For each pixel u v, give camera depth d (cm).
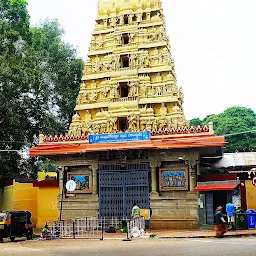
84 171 3631
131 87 3834
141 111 3753
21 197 4278
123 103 3800
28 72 4206
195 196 3284
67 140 3669
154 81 3850
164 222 3312
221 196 3312
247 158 4062
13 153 4434
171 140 3341
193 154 3347
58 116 5234
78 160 3622
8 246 2372
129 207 3428
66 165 3650
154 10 4053
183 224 3266
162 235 2719
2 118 4194
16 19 4928
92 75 4025
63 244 2347
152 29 4006
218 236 2475
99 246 2136
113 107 3816
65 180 3684
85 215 3528
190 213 3269
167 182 3400
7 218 2814
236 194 3012
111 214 3453
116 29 4084
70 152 3491
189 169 3347
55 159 3700
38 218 3888
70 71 5288
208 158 4094
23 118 4528
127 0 4162
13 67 4081
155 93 3800
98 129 3844
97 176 3588
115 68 3947
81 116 4000
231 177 3294
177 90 3916
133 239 2539
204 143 3200
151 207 3375
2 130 4272
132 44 3972
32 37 5028
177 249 1838
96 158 3572
